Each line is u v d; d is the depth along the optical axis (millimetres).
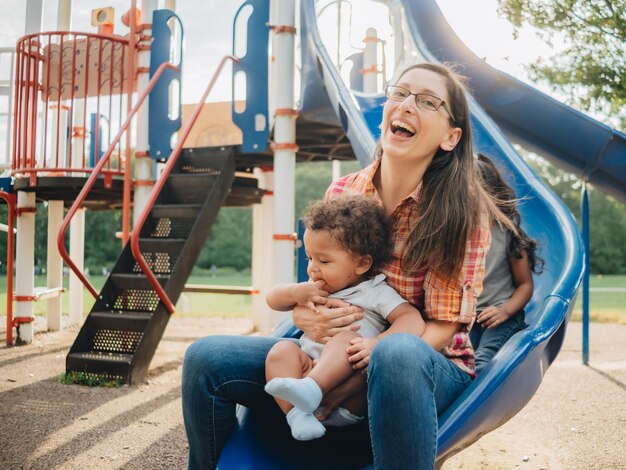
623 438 3152
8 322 5969
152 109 5797
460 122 1844
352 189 2045
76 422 3320
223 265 32594
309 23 5949
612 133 5215
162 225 5367
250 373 1758
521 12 7176
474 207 1774
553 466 2744
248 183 7027
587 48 7191
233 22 5781
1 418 3373
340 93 4656
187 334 7012
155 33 5816
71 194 6305
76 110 7309
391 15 7277
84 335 4586
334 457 1718
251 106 5762
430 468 1430
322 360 1662
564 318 2061
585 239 5480
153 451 2855
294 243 5805
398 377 1419
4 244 22984
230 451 1711
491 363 1735
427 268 1788
